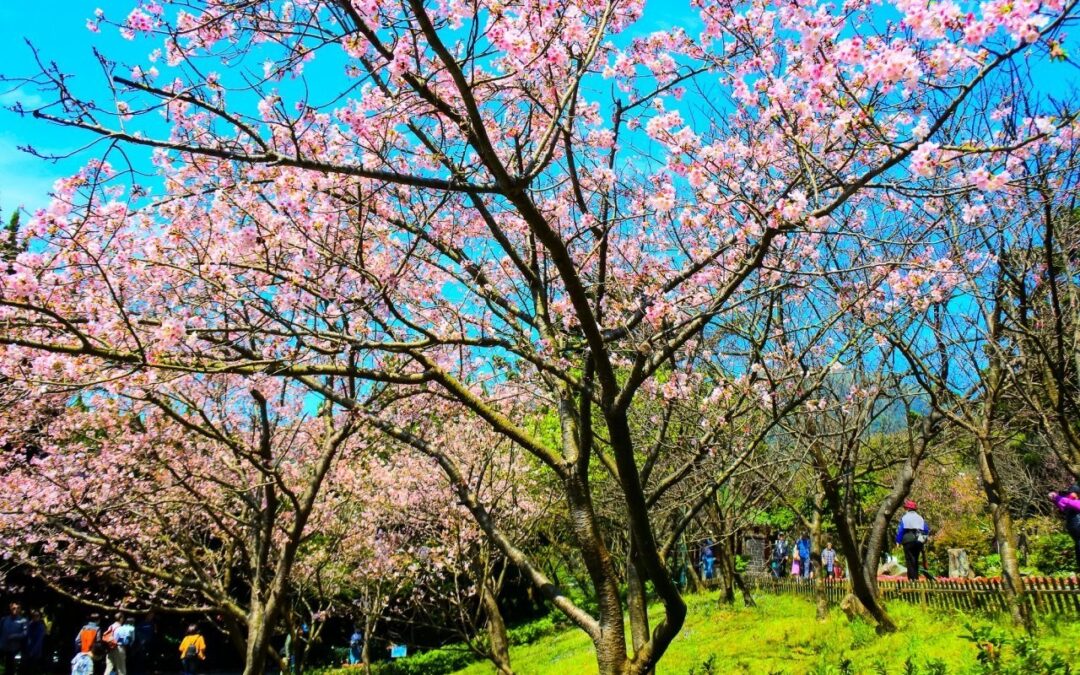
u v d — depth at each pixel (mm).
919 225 7465
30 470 9570
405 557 13719
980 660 5562
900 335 7809
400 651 20281
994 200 6324
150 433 8539
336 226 5699
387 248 6496
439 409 9523
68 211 5285
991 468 9180
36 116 3705
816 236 6453
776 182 5004
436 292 6660
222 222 6090
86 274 5625
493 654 11500
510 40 3900
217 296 5785
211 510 8008
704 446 6418
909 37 4676
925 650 8102
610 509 13578
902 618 10367
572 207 7160
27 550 10133
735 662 9820
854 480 10055
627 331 5598
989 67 3447
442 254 7270
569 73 5438
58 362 5340
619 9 5055
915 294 6551
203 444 9422
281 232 5660
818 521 12414
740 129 5949
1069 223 6984
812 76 3932
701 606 17203
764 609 14281
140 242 6035
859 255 7074
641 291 6457
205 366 4695
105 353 4434
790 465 9539
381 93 5578
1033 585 9055
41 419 9734
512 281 7379
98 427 8859
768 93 4559
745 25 5090
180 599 10648
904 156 3885
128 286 6098
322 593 12641
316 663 23734
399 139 5297
